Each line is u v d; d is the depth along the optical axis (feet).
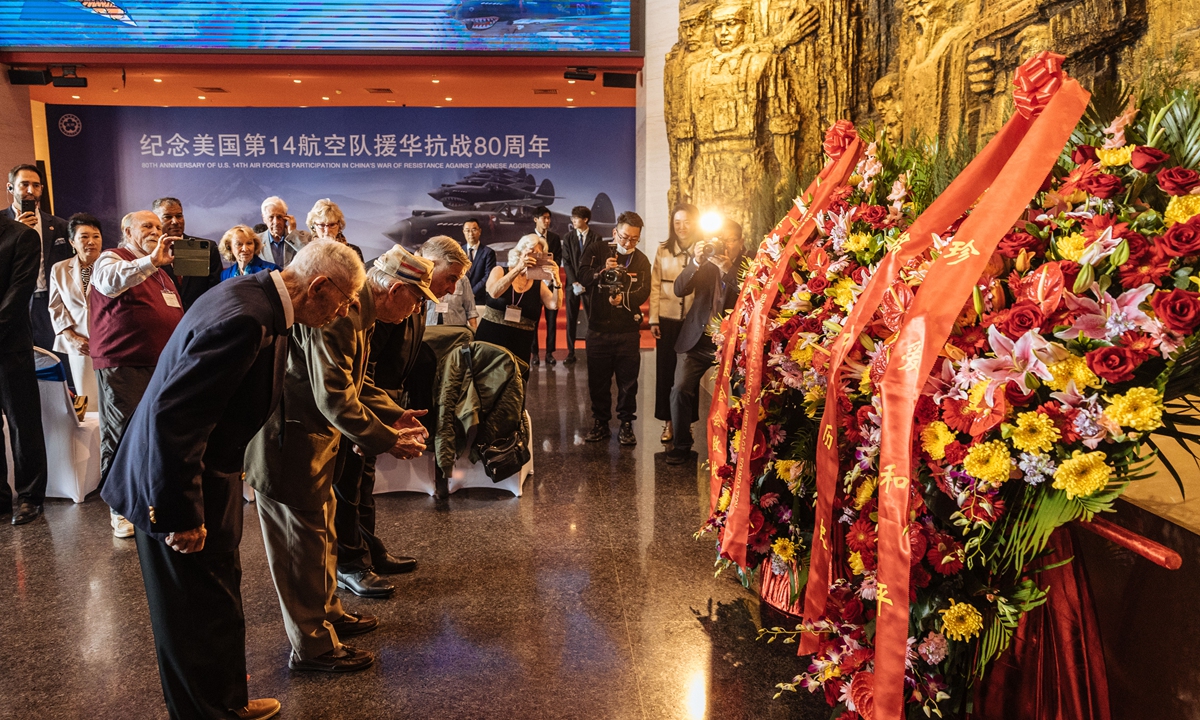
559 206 40.45
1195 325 4.88
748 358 8.48
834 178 8.61
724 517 9.36
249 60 30.63
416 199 40.22
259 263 17.93
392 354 10.52
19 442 13.51
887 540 5.57
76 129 38.86
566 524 13.32
